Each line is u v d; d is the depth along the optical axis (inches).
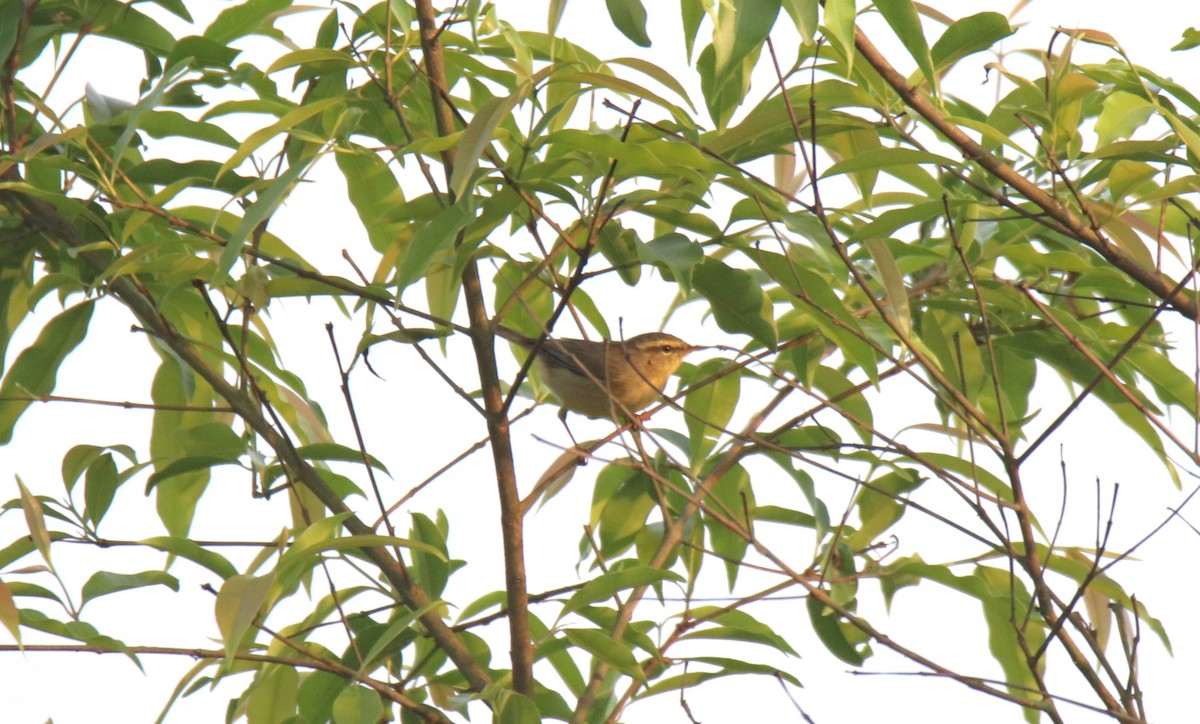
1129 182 304.2
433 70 308.7
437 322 305.7
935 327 352.8
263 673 324.8
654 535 374.6
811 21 245.3
